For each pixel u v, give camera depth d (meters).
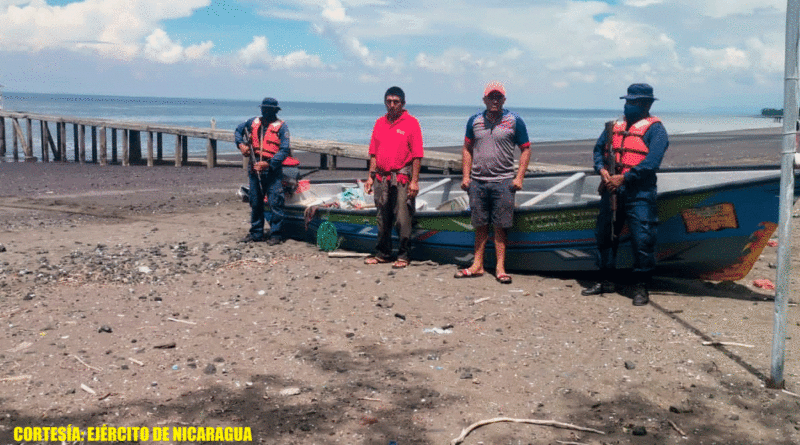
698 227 5.74
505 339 4.86
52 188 15.62
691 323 5.11
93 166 23.05
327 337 4.94
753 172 6.32
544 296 5.94
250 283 6.55
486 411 3.71
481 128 6.45
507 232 6.66
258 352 4.63
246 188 8.87
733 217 5.56
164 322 5.31
